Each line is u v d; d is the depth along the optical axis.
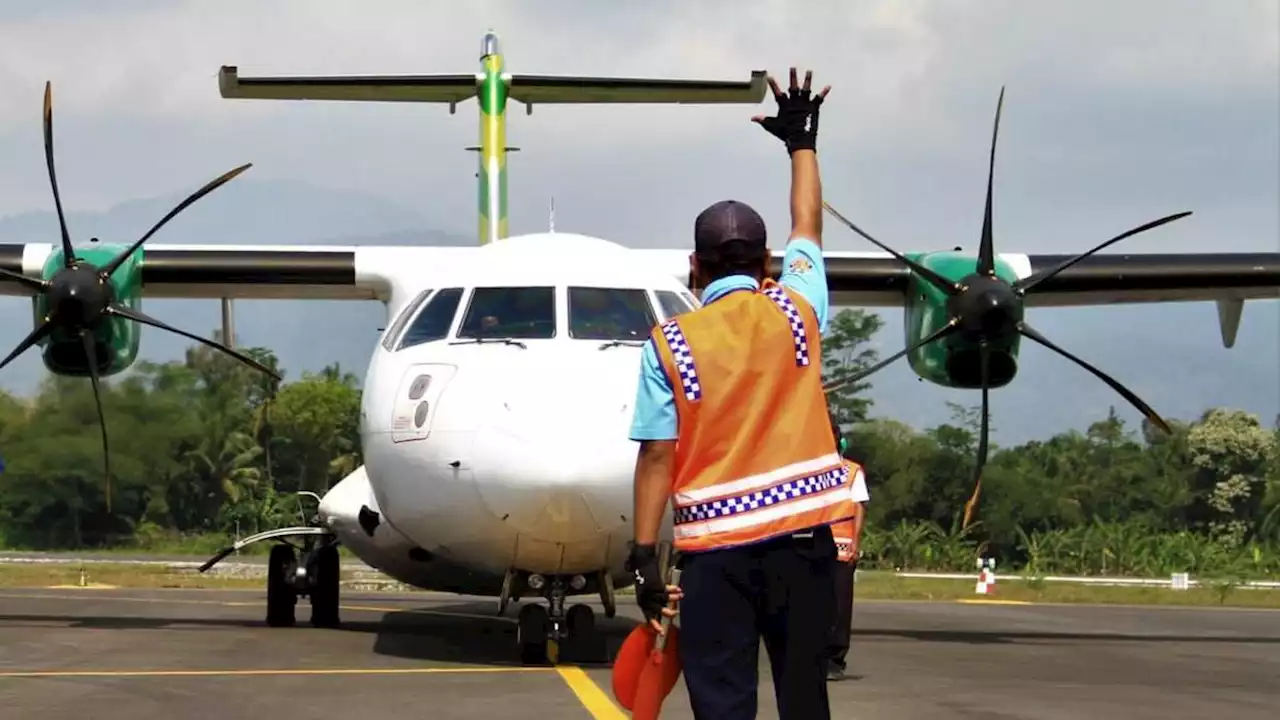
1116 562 39.84
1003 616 17.28
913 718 7.78
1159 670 10.43
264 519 49.91
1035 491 49.28
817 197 4.69
